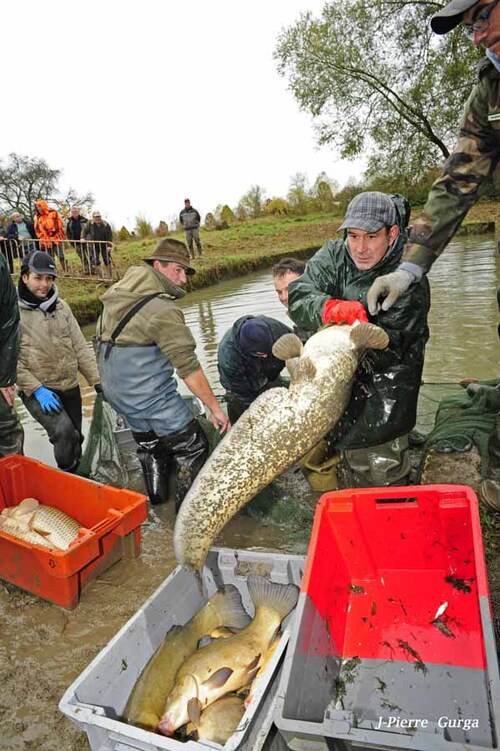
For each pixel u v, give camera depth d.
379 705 2.45
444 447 4.40
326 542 2.76
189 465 4.20
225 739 2.30
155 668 2.58
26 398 4.97
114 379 4.09
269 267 20.91
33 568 3.40
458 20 2.82
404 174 25.38
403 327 3.38
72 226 17.52
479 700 2.39
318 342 2.79
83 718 2.12
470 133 3.25
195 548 2.68
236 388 4.70
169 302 3.99
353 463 3.89
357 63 23.56
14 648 3.11
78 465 5.23
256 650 2.62
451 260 14.95
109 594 3.48
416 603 2.83
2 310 4.16
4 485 4.31
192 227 20.84
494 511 3.68
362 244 3.32
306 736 1.85
